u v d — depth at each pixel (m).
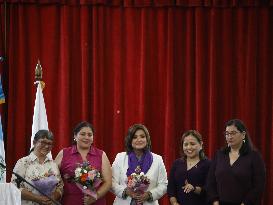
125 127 11.07
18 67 10.85
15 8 10.91
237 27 11.16
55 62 10.98
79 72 11.06
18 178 6.98
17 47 10.90
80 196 7.54
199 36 11.05
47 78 10.95
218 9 11.11
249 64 11.09
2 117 10.82
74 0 10.98
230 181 7.31
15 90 10.86
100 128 10.95
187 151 7.75
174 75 11.10
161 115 11.12
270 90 11.16
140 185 7.45
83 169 7.30
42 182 7.20
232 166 7.36
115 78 11.03
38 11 10.96
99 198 7.56
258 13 11.16
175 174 7.77
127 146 7.90
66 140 10.84
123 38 11.10
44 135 7.41
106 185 7.59
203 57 11.10
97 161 7.70
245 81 11.12
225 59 11.12
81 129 7.70
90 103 11.04
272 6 11.12
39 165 7.40
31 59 10.94
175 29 11.12
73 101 11.05
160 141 11.12
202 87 11.09
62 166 7.64
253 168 7.34
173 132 10.99
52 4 10.95
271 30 11.19
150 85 11.11
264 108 11.15
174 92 11.07
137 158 7.86
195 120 11.15
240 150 7.44
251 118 11.07
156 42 11.12
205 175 7.68
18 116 10.79
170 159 10.96
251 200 7.23
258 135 11.16
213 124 11.02
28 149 10.86
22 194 7.16
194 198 7.62
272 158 10.98
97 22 10.96
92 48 11.00
